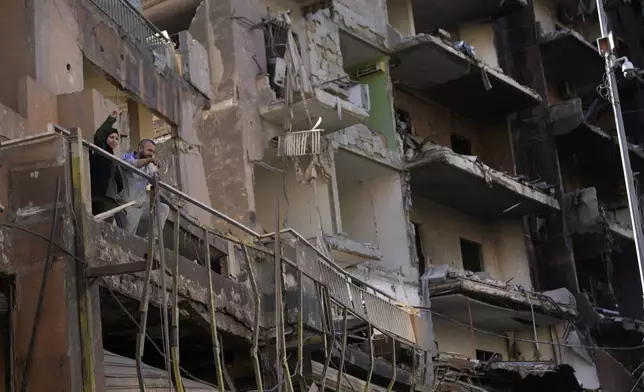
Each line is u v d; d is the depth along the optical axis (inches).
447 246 1055.6
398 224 917.8
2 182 416.2
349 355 663.1
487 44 1153.4
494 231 1139.3
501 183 1014.4
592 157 1259.2
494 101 1116.5
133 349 555.8
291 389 449.7
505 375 936.3
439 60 992.9
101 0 592.1
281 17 808.9
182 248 569.9
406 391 766.5
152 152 508.4
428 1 1087.0
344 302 642.2
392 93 965.8
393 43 975.6
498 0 1097.4
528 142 1167.0
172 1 819.4
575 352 1077.1
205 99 725.3
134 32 630.5
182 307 502.6
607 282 1246.9
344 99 850.8
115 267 412.2
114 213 452.1
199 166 690.2
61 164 417.7
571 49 1213.7
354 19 932.6
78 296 409.1
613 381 1136.2
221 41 786.2
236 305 546.6
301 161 815.1
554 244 1136.8
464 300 932.6
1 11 522.3
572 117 1155.9
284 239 578.6
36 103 497.0
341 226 876.0
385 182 930.7
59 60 533.6
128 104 656.4
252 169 762.8
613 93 766.5
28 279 406.9
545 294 1059.3
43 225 410.6
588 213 1136.2
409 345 687.1
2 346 421.1
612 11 1408.7
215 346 425.7
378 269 867.4
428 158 937.5
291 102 772.6
